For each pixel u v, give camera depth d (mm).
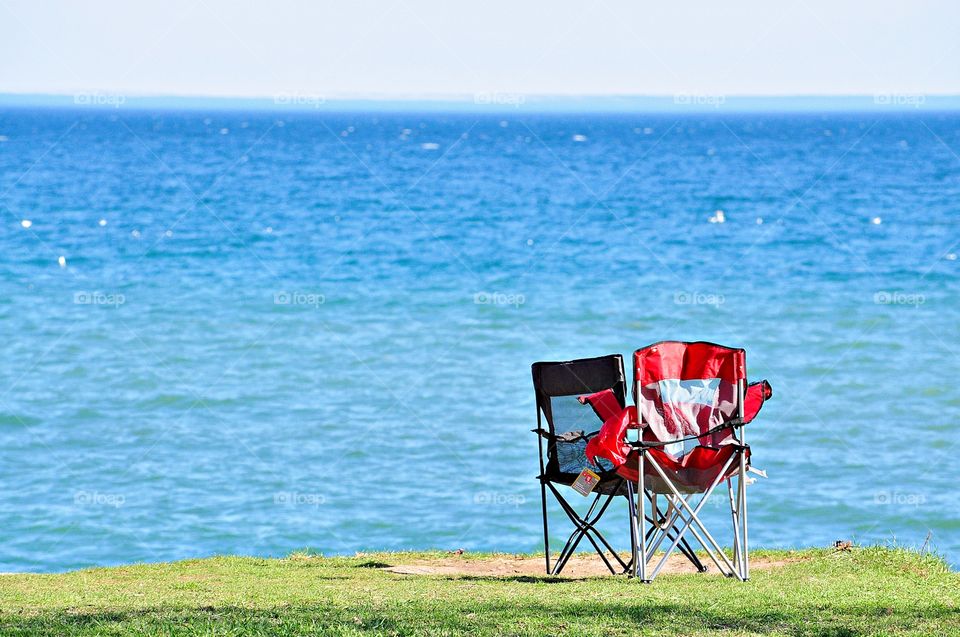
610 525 20422
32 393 31484
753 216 78125
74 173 110750
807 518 20750
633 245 64250
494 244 64625
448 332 40344
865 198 89062
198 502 21797
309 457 25000
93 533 19906
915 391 30719
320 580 12547
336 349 37500
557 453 13016
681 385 11922
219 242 65562
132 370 34438
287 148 152125
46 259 59250
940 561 13180
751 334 39438
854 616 9445
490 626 8984
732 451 12008
